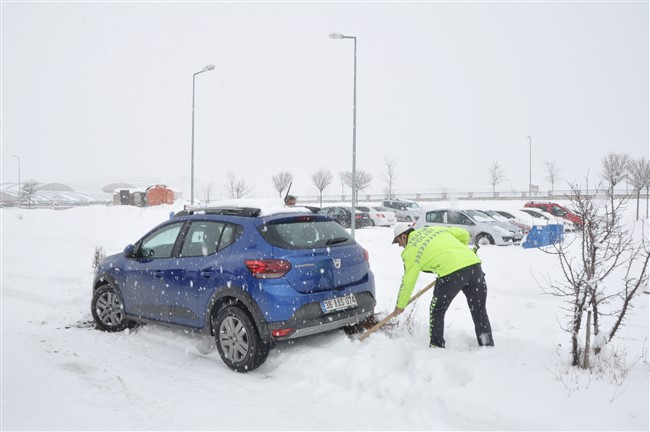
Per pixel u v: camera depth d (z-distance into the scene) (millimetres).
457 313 6574
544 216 22359
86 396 4230
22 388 4367
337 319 4809
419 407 3852
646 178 29750
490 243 15742
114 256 6367
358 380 4375
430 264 4879
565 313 6586
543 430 3363
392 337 5363
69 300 7676
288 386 4477
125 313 6004
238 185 53594
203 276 5051
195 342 5629
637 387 3801
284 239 4797
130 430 3645
